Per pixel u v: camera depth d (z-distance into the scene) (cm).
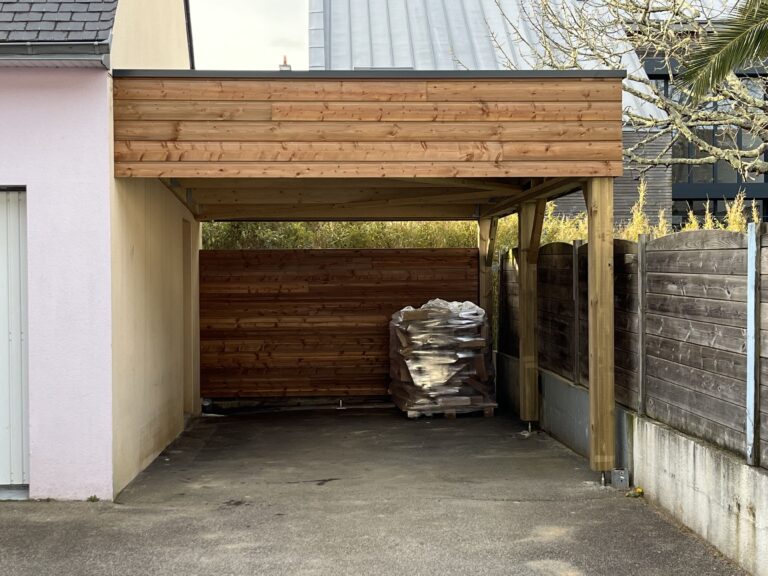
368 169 727
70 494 678
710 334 568
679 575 494
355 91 726
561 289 963
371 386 1320
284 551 540
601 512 633
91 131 679
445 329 1147
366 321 1317
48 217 677
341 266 1314
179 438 1012
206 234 1468
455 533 579
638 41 1070
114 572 503
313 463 852
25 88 675
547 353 1035
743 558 504
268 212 1212
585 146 738
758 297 497
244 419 1180
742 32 666
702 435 582
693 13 1041
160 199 906
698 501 570
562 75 735
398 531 584
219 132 716
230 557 529
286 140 721
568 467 813
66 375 678
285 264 1309
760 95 1203
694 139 1031
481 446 939
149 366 848
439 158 730
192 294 1220
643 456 681
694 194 2389
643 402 697
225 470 816
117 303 704
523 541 559
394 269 1317
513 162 734
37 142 676
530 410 1074
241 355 1306
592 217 745
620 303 759
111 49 702
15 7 667
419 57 1794
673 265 635
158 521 614
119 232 712
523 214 1067
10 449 689
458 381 1148
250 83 719
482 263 1302
